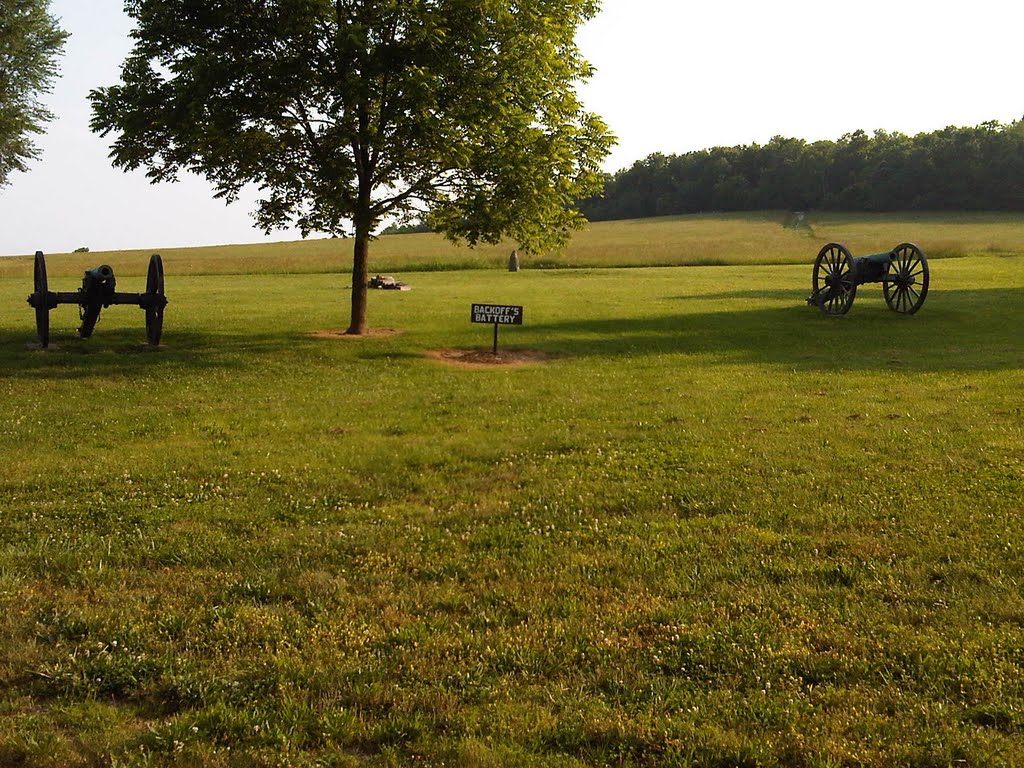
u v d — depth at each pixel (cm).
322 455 921
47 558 612
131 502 746
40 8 4138
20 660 468
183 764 377
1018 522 670
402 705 424
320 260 5400
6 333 1884
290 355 1662
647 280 3797
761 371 1520
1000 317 2270
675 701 425
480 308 1614
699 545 641
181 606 543
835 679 448
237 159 1725
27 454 913
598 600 551
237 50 1656
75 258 6656
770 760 377
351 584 579
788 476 820
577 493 776
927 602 537
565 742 392
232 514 719
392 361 1625
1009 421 1038
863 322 2231
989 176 9969
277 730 400
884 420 1071
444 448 949
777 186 11900
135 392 1281
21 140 4288
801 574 585
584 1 1848
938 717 407
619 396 1283
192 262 5369
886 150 11244
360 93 1550
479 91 1644
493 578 591
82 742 393
